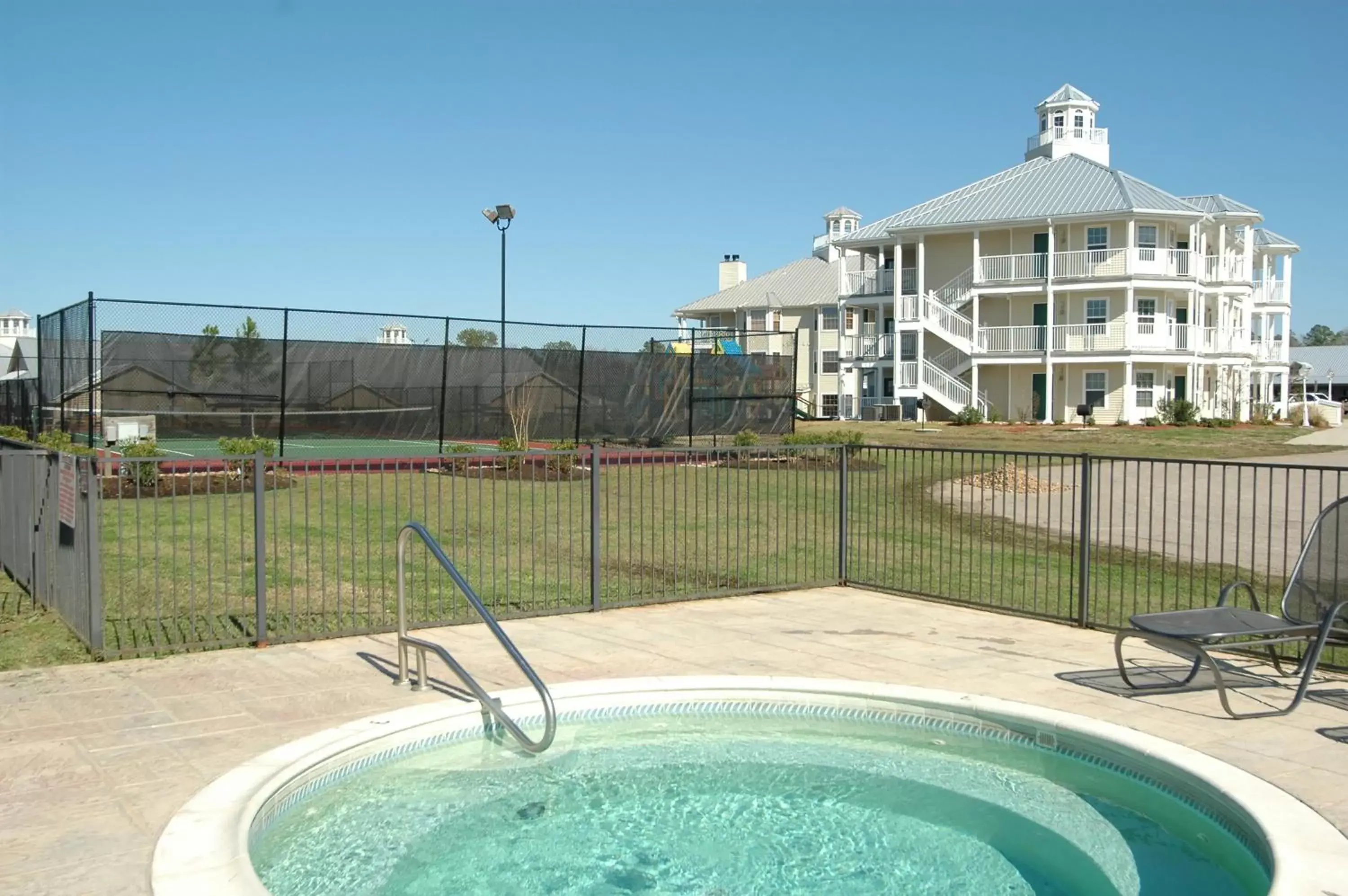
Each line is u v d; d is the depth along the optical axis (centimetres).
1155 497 1560
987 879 370
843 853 391
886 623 721
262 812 392
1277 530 1223
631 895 356
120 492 650
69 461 655
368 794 446
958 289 4209
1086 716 498
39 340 1870
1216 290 4150
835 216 5672
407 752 478
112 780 416
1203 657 494
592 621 724
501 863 381
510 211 2667
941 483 1080
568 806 435
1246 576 934
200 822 363
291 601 693
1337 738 468
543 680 566
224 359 2031
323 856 387
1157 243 3962
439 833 407
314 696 530
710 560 994
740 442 2062
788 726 533
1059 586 761
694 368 2188
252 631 676
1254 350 4556
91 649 607
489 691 539
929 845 399
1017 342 4006
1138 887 363
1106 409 3916
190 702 520
